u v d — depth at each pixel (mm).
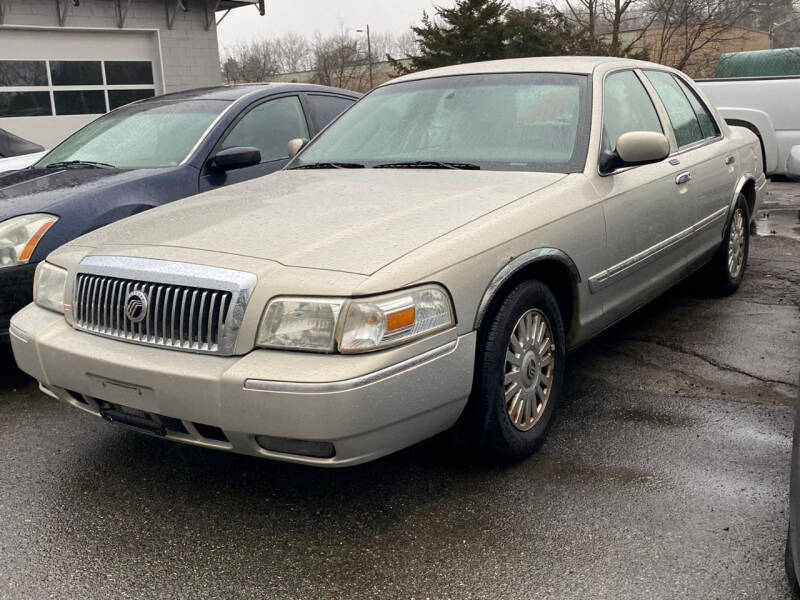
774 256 7090
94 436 3723
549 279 3469
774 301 5562
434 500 3016
